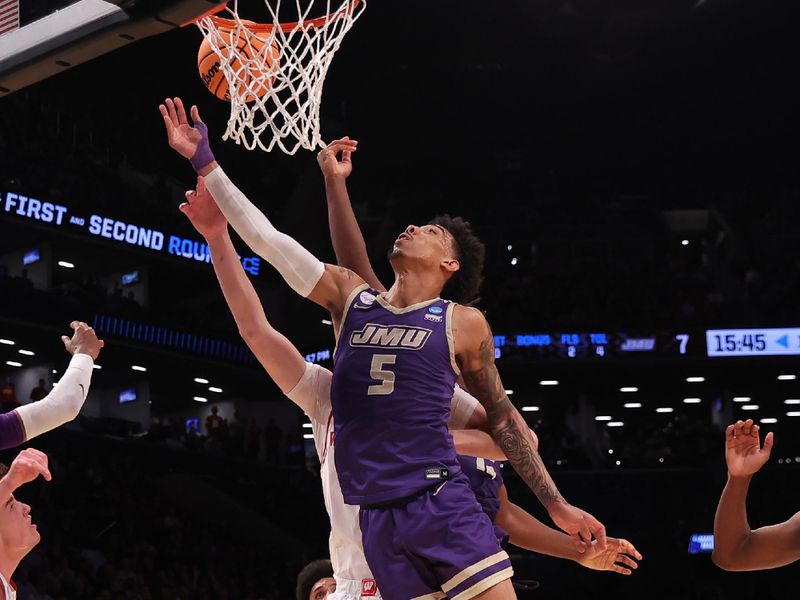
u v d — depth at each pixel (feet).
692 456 64.34
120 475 55.16
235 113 12.37
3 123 59.41
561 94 77.30
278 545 59.77
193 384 70.18
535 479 9.01
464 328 8.73
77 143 64.54
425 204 77.25
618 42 72.08
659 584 61.41
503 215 76.89
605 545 9.20
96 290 59.82
